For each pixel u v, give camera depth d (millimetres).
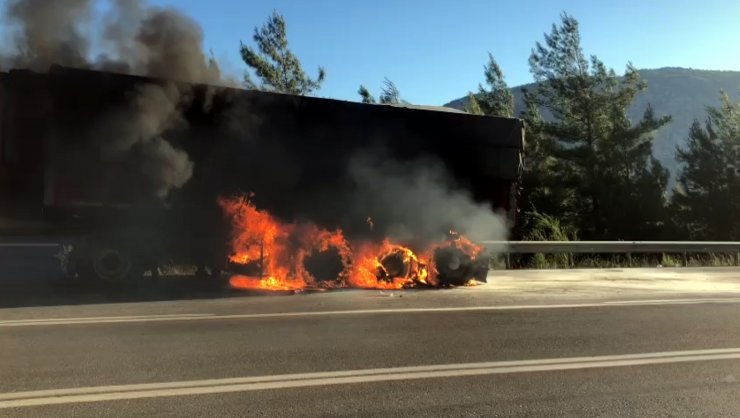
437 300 10461
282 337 7234
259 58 27984
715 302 10852
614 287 12953
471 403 5074
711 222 37219
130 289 10656
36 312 8461
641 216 34906
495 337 7547
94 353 6320
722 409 5047
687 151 40844
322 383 5500
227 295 10430
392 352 6664
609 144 37750
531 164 37844
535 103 40750
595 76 39031
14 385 5246
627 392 5457
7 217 9867
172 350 6500
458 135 12914
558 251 17688
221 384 5395
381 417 4707
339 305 9648
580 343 7332
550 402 5145
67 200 10047
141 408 4758
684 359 6652
